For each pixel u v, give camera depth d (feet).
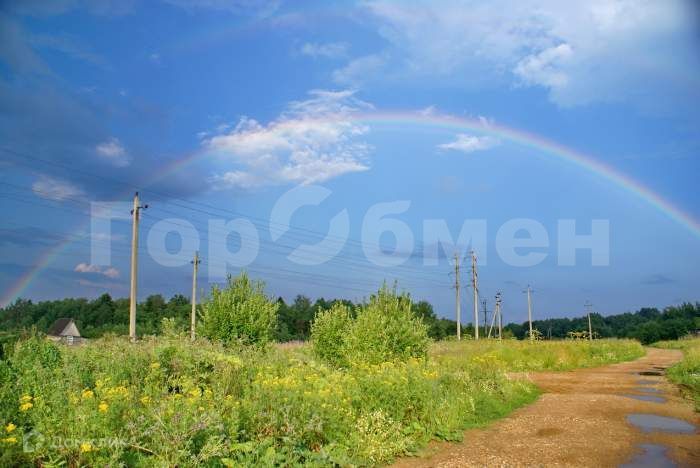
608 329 436.76
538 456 32.83
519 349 106.93
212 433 26.05
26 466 21.33
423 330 62.75
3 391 26.25
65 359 40.91
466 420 42.01
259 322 64.13
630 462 31.55
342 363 64.08
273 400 31.14
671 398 56.39
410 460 32.12
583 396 57.77
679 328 317.83
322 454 28.50
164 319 53.78
